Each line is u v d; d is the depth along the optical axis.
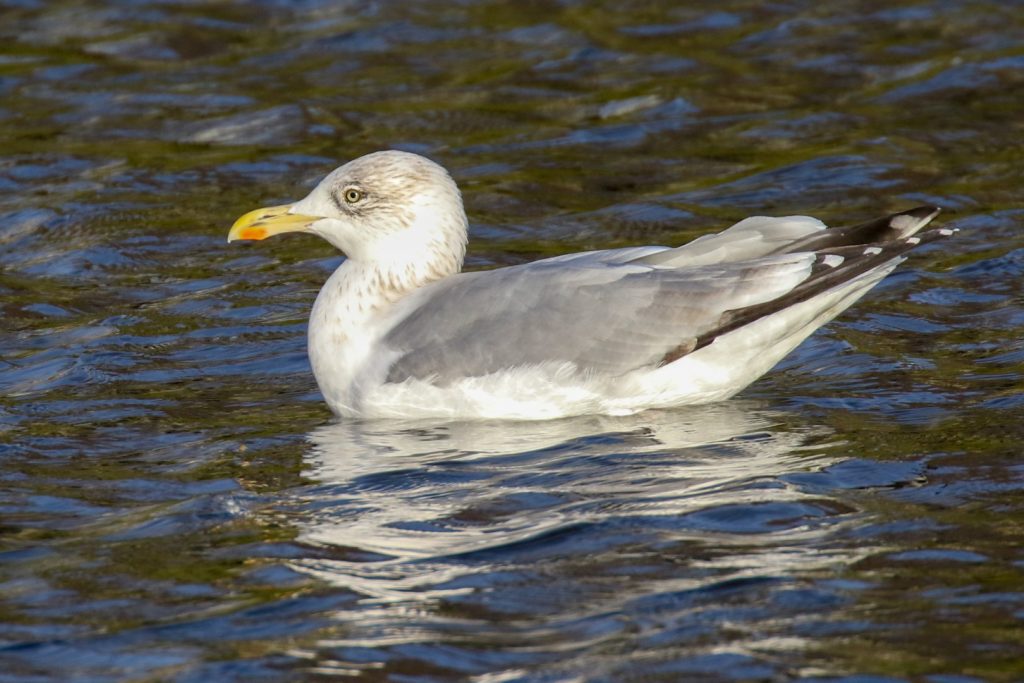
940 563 8.86
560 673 7.71
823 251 11.59
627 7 26.12
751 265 11.57
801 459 10.73
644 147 19.94
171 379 13.32
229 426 12.09
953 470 10.38
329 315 12.62
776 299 11.42
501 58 23.59
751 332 11.57
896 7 25.48
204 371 13.54
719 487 10.21
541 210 17.86
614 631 8.14
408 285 12.66
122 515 10.12
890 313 14.32
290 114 21.22
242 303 15.34
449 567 9.06
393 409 12.17
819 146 19.62
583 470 10.66
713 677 7.62
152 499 10.42
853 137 19.88
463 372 11.89
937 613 8.23
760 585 8.63
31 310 15.16
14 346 14.16
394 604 8.59
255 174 19.09
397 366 12.12
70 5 26.39
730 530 9.45
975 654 7.77
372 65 23.36
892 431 11.30
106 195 18.48
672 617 8.27
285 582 8.95
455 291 12.27
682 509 9.82
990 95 21.17
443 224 12.74
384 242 12.65
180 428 12.05
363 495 10.35
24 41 24.44
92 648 8.17
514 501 10.11
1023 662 7.68
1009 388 12.14
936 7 25.34
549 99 21.77
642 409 12.02
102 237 17.23
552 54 23.70
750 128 20.42
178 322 14.81
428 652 7.97
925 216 11.66
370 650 8.02
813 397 12.27
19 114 21.27
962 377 12.55
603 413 12.01
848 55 23.17
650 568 8.91
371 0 26.62
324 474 10.82
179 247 17.03
